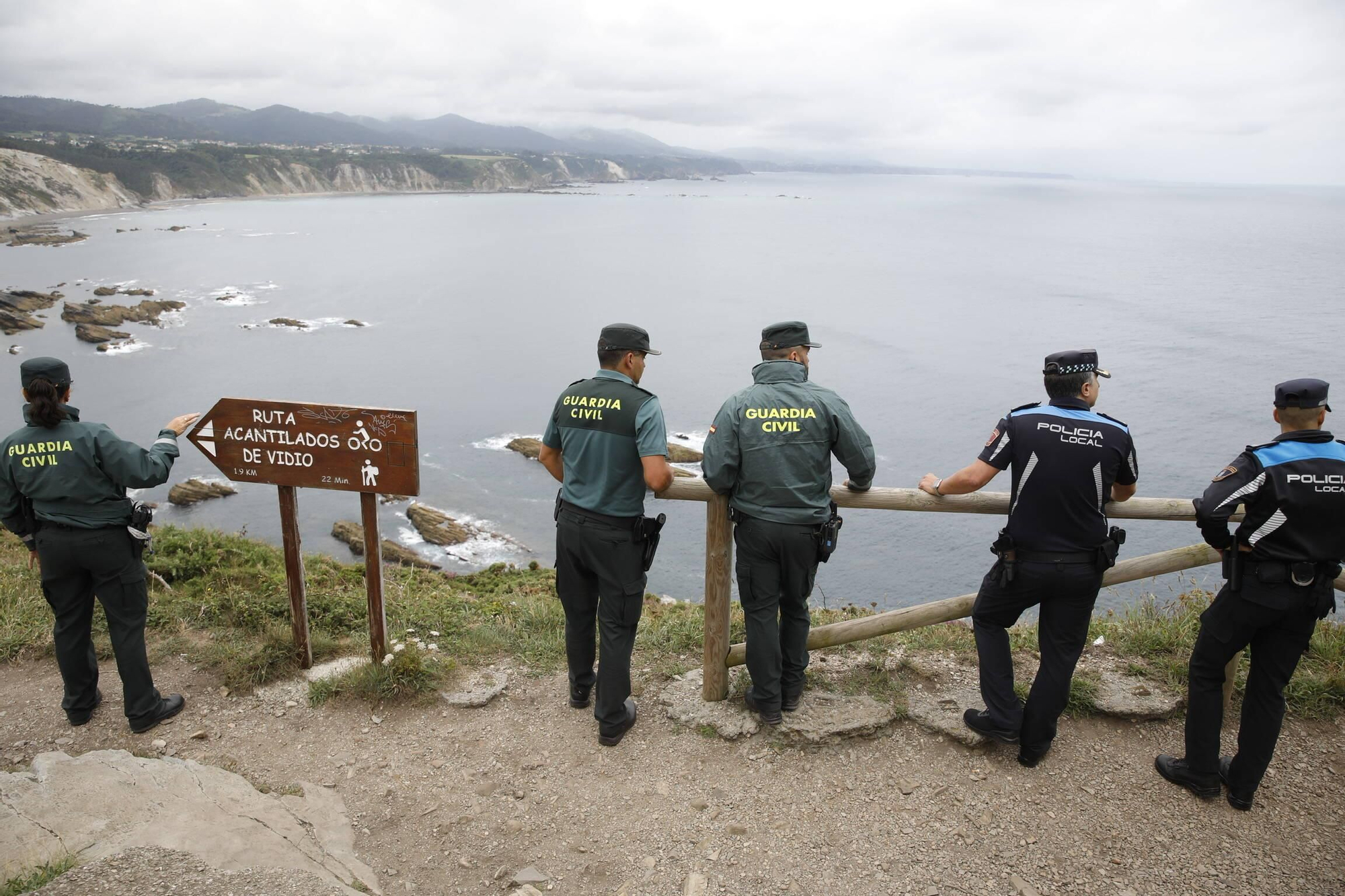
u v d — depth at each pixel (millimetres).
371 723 4379
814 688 4492
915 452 44531
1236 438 46719
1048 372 3594
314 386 55750
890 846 3393
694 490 3984
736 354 70312
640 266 134250
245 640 5340
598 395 3857
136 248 124562
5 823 3203
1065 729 4141
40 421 3912
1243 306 98938
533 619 5926
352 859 3334
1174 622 5180
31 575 6797
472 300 96938
